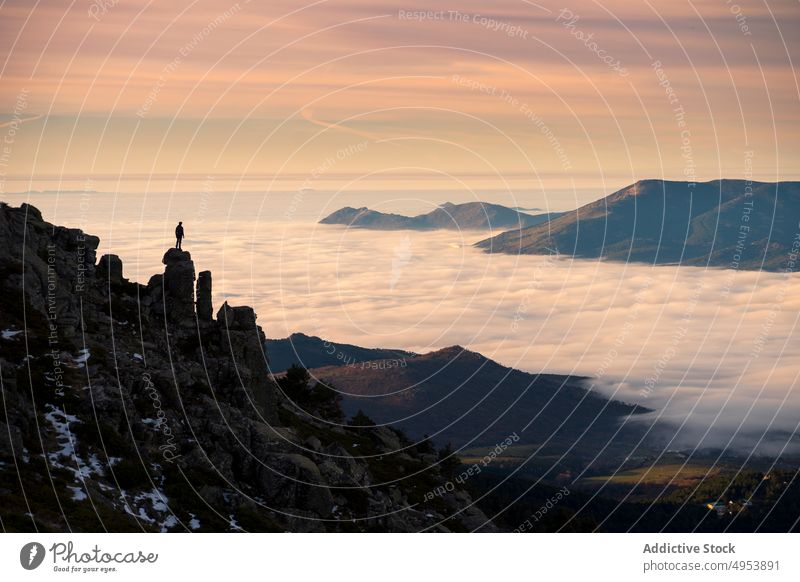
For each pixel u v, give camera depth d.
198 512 65.75
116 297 86.50
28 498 58.62
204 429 74.94
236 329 88.94
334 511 76.25
